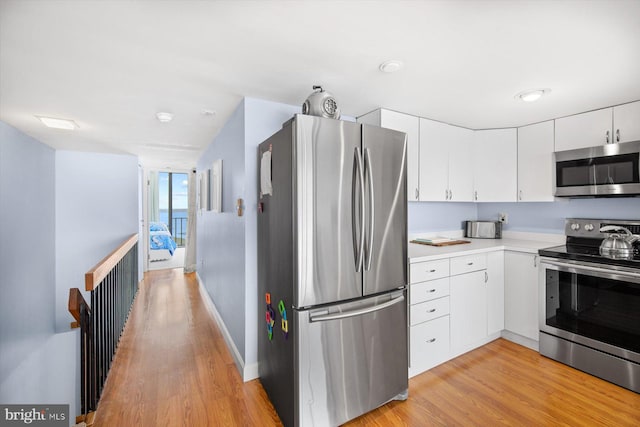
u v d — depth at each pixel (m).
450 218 3.46
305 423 1.62
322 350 1.67
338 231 1.72
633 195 2.37
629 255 2.27
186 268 5.99
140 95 2.23
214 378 2.29
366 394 1.81
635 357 2.03
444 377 2.24
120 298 3.11
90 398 1.87
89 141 3.79
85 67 1.79
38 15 1.29
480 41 1.52
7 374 3.09
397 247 1.97
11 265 3.21
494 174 3.09
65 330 4.39
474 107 2.50
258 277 2.28
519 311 2.73
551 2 1.22
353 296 1.77
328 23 1.37
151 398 2.04
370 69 1.83
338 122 1.73
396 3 1.23
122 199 4.75
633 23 1.36
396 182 1.96
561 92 2.17
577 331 2.32
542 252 2.53
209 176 3.91
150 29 1.41
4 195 3.09
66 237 4.43
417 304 2.25
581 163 2.49
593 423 1.76
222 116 2.75
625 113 2.36
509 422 1.77
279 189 1.83
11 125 3.06
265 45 1.56
